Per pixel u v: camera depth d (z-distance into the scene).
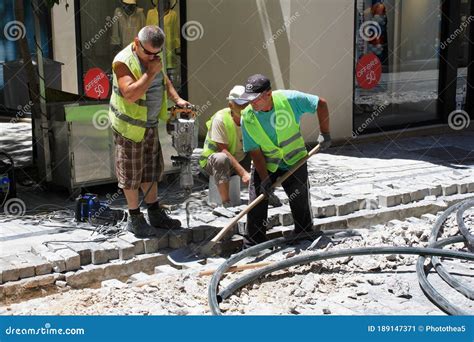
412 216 8.87
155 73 6.96
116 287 6.52
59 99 9.65
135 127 7.19
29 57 10.46
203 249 7.31
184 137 7.71
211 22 13.16
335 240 7.66
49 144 9.47
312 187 9.65
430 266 6.98
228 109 8.30
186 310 5.86
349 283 6.58
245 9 12.59
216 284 6.21
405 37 13.87
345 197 8.88
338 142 12.99
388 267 7.01
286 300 6.23
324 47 12.44
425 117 14.48
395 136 13.62
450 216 8.32
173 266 7.22
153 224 7.69
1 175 8.80
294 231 7.79
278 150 7.20
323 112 7.12
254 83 6.79
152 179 7.61
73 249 7.09
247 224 7.56
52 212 8.62
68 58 14.71
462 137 13.76
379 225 8.52
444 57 14.45
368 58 13.40
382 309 6.05
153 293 6.34
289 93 7.09
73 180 9.12
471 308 6.09
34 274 6.72
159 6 10.11
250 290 6.45
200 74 13.45
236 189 8.54
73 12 14.33
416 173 10.66
